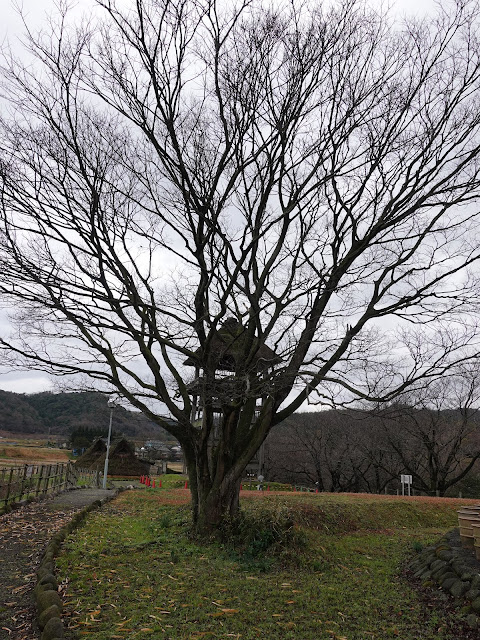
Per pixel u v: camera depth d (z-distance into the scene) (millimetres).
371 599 7352
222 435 10352
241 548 9383
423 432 29484
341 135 9461
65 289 8727
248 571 8328
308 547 9922
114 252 9508
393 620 6590
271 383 9125
